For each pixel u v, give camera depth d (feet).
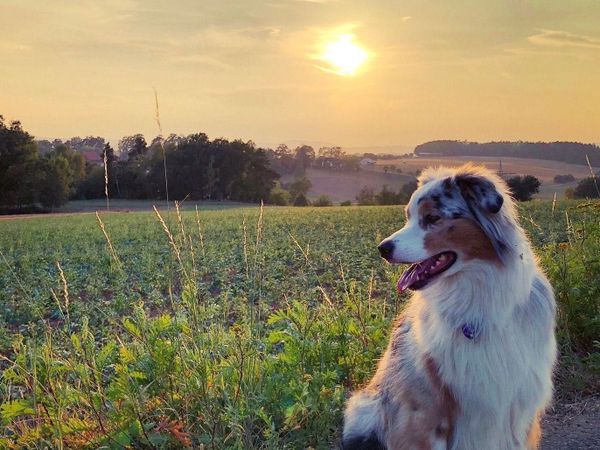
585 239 6.97
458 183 3.57
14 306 12.32
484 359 3.45
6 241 29.94
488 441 3.59
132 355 4.45
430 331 3.60
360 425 4.04
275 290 12.41
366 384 4.84
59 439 3.80
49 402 4.20
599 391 5.23
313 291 10.93
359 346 5.35
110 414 4.15
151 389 4.33
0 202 71.26
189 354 4.33
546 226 17.20
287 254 18.97
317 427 4.39
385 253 3.66
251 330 5.05
